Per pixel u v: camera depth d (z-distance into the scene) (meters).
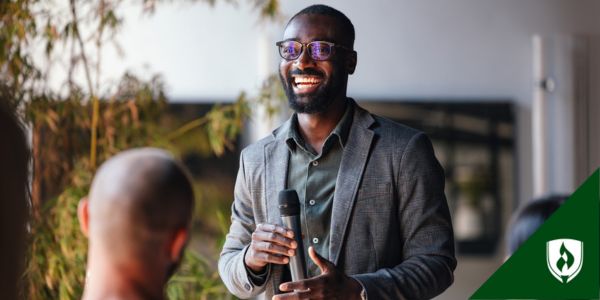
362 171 3.21
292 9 7.44
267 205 3.29
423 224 3.22
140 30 7.27
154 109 5.64
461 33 7.79
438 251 3.21
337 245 3.19
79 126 5.45
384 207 3.21
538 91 7.78
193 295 5.33
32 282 4.90
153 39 7.30
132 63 7.20
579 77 7.80
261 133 7.09
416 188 3.21
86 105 5.41
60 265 4.95
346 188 3.21
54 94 5.32
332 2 7.64
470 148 7.77
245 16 7.41
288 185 3.28
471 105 7.77
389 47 7.72
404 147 3.23
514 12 7.83
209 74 7.39
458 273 7.74
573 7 7.88
